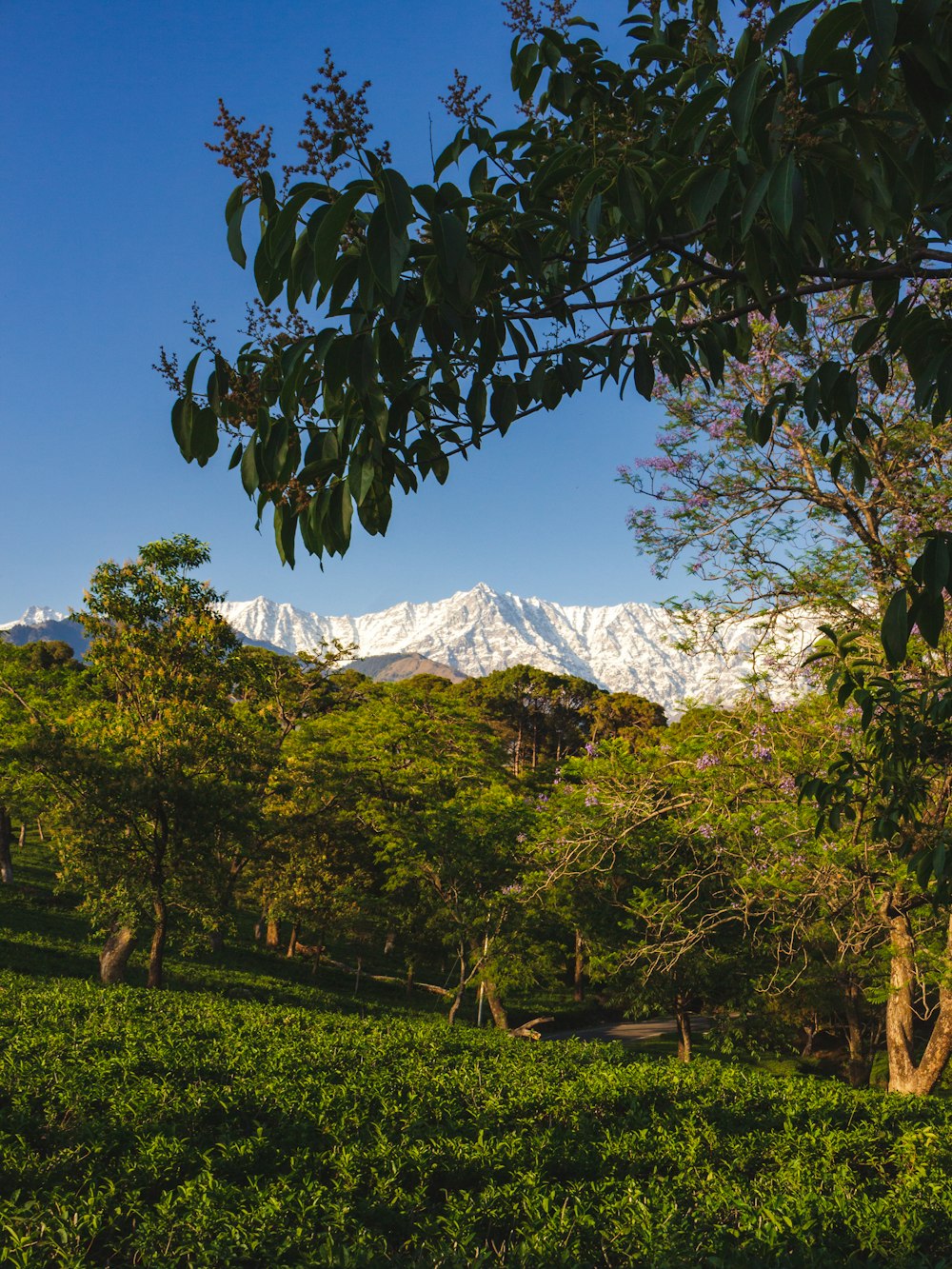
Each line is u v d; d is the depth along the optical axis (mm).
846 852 11000
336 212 1951
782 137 2102
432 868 26266
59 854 20469
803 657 11016
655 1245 5777
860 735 9586
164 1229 5707
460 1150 7758
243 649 23562
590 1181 7434
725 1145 8617
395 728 31188
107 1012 13367
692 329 3354
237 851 21984
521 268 2879
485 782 31625
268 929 40781
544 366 2910
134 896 19156
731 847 12297
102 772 19062
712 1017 24125
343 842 33000
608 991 25094
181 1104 8266
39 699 27656
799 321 2932
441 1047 13742
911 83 1917
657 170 2574
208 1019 14367
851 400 3047
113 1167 6848
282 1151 7449
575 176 2859
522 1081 11023
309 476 2566
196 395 2566
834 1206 6656
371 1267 5371
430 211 2047
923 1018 13773
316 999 28891
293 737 31266
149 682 20281
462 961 26344
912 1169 8102
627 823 11805
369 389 2328
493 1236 6445
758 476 11836
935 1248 6340
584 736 62750
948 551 2209
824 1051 31641
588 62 3090
